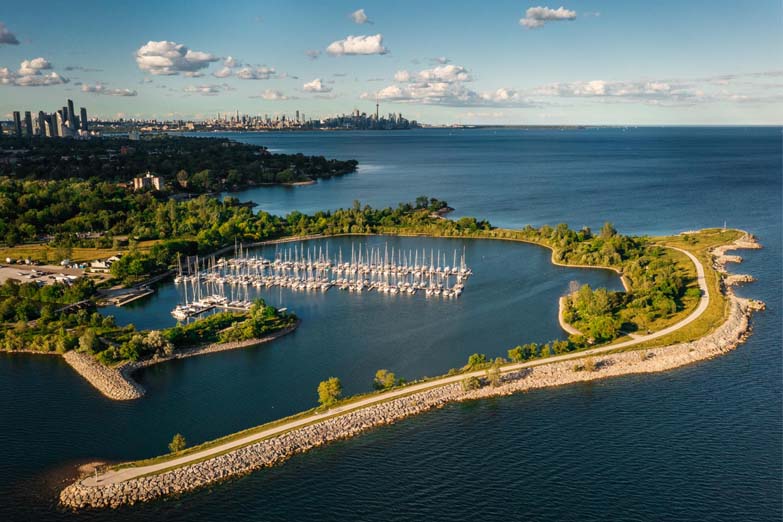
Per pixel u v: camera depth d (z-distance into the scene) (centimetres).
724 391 19900
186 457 16038
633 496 15012
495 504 14762
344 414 18150
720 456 16512
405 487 15338
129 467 15675
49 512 14388
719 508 14575
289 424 17650
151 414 18975
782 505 14638
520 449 16900
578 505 14738
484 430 17788
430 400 19250
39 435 17712
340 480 15575
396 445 17062
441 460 16412
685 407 18950
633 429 17800
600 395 19712
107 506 14525
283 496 14975
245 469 15838
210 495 14950
